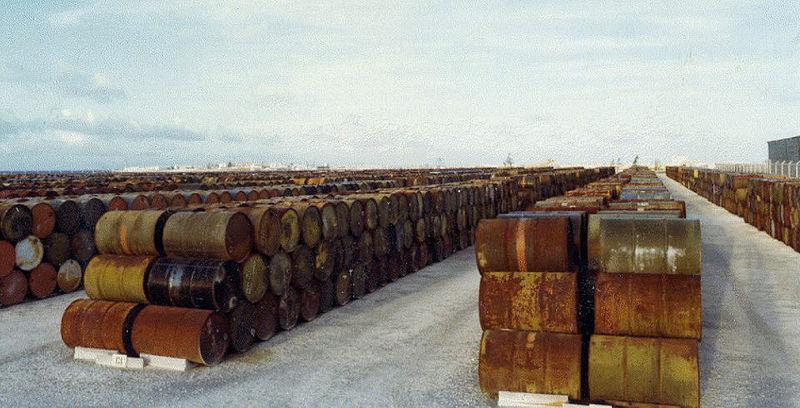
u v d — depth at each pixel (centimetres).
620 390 653
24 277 1341
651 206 1145
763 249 1883
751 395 715
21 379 823
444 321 1094
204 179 3706
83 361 902
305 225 1091
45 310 1266
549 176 3672
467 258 1852
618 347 659
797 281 1377
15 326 1128
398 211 1502
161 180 3625
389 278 1459
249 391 764
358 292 1299
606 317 672
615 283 678
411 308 1198
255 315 951
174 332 842
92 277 920
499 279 725
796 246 1809
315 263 1123
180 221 909
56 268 1424
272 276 990
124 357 871
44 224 1385
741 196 2903
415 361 871
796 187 1806
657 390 641
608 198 1362
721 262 1652
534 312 697
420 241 1642
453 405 706
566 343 679
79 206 1484
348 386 775
